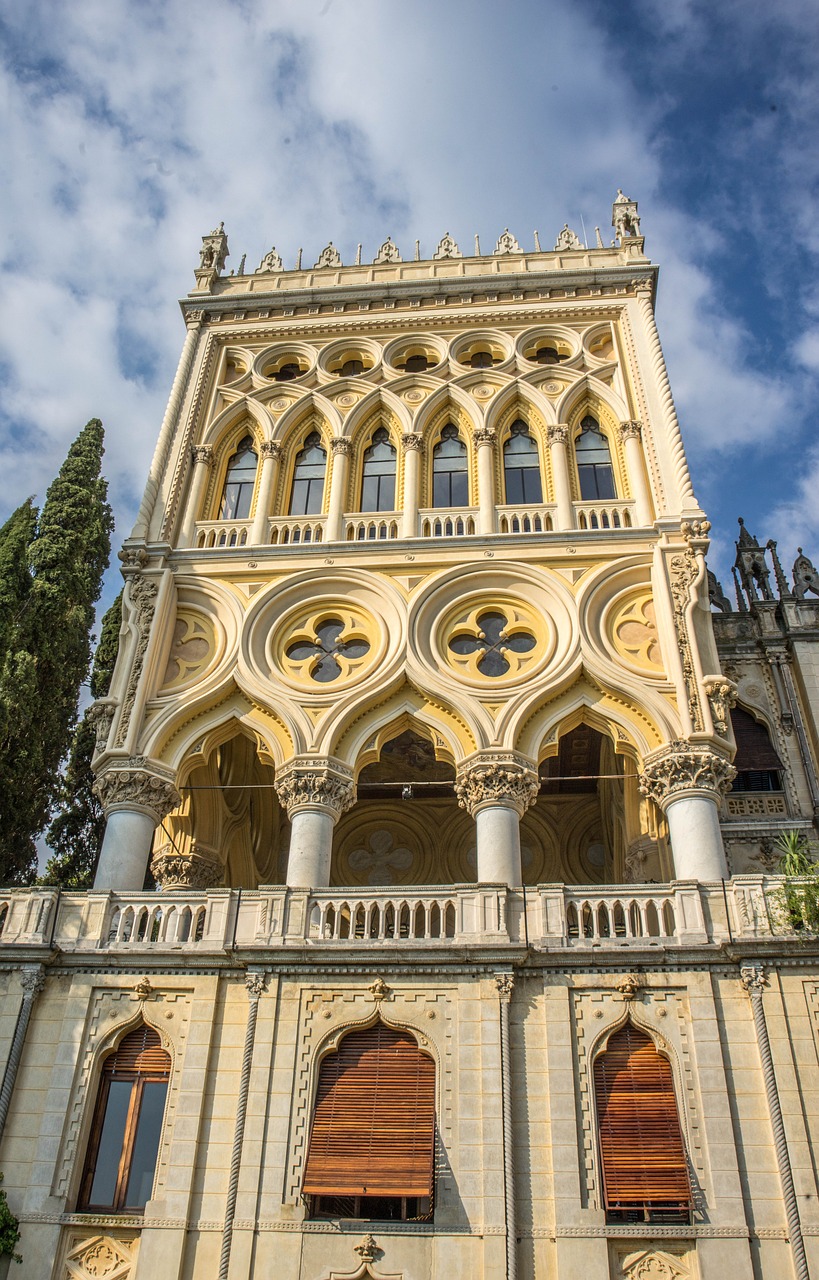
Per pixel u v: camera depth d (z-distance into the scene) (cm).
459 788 2261
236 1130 1725
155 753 2355
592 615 2455
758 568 3225
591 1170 1656
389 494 2819
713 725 2247
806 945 1766
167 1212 1669
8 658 2678
